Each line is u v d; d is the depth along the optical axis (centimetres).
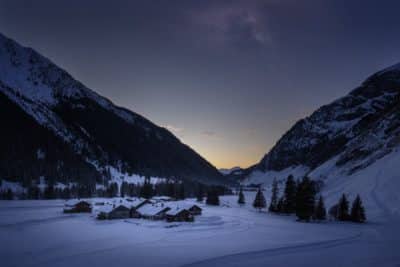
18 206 11312
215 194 15338
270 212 11575
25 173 17538
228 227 7300
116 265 3784
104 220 8344
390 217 8119
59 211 10188
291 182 11062
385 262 3981
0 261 4022
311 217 9088
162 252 4456
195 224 7625
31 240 5375
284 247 4850
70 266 3772
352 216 8381
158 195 18075
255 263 3912
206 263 3891
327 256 4300
